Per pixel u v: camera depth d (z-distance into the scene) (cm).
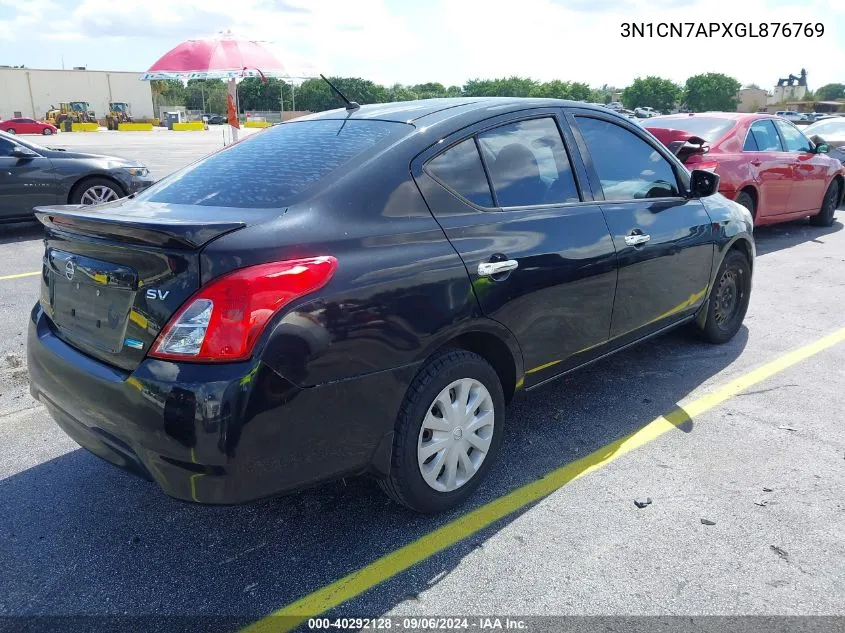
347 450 253
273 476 234
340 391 244
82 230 254
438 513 299
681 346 504
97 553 278
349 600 249
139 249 234
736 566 263
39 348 282
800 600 245
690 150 734
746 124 824
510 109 330
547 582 256
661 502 306
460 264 279
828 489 316
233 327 221
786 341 515
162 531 292
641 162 400
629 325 382
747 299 508
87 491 323
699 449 354
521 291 305
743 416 392
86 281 260
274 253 232
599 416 394
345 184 266
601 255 346
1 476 335
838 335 528
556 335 332
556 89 12594
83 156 969
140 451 234
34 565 270
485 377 299
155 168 1900
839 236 942
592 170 362
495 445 313
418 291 264
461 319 280
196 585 259
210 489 226
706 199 455
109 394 239
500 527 290
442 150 295
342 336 241
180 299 225
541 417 393
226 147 354
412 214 276
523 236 308
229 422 219
